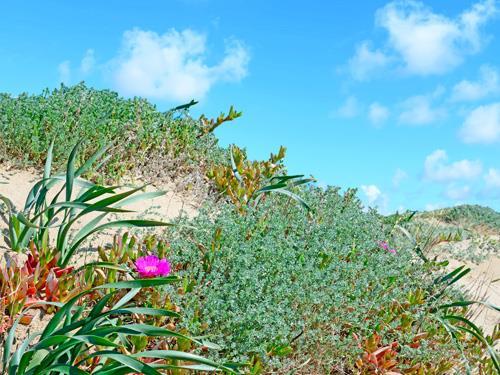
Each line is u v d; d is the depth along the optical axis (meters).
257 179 6.97
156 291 3.98
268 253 4.68
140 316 3.95
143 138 7.24
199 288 4.22
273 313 4.09
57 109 7.05
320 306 4.48
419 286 5.71
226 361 3.62
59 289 3.86
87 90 8.05
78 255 4.59
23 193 5.51
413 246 6.55
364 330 4.81
